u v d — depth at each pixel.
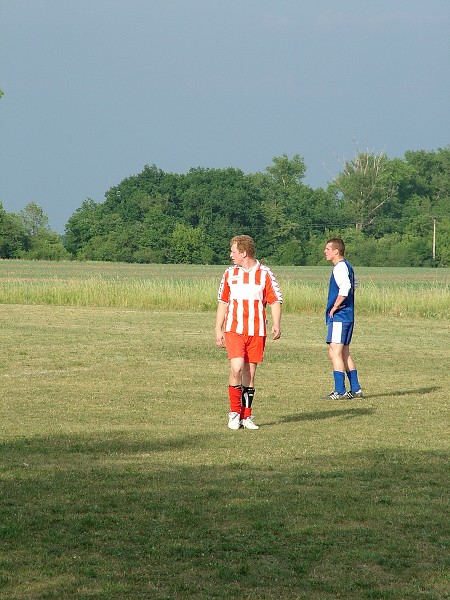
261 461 17.08
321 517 13.25
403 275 184.00
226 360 35.44
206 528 12.66
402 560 11.45
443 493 14.68
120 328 49.66
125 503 13.86
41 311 62.78
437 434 20.28
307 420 22.30
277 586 10.55
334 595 10.31
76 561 11.23
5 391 26.69
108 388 27.53
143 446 18.52
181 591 10.32
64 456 17.39
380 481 15.47
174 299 67.06
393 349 40.97
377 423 21.83
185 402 24.91
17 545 11.84
